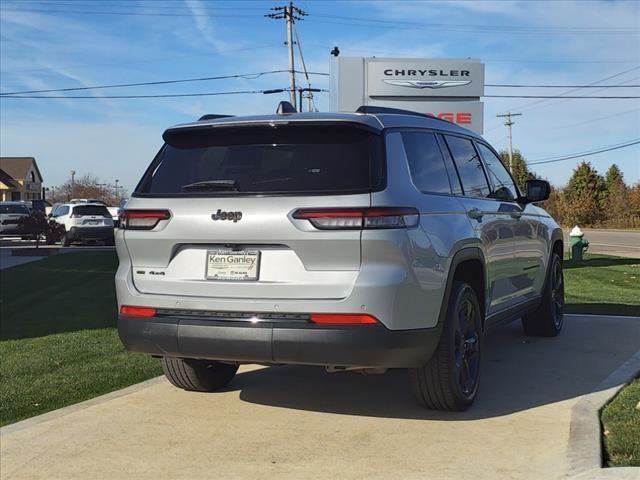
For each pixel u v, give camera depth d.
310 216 3.90
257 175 4.16
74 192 91.81
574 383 5.41
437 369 4.41
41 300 11.12
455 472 3.70
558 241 7.39
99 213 27.12
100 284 13.18
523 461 3.82
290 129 4.26
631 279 13.59
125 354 6.98
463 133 5.59
